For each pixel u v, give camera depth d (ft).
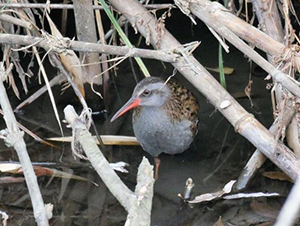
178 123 28.17
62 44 26.43
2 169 27.94
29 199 26.61
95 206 26.27
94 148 19.44
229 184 26.45
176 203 26.30
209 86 24.88
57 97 33.09
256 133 23.85
